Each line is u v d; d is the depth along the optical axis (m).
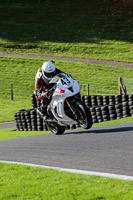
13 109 104.62
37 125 58.47
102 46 190.62
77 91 31.45
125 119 46.47
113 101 59.03
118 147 25.03
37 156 25.41
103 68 152.50
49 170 20.33
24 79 145.88
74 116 32.03
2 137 46.84
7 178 19.66
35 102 78.06
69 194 15.63
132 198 14.43
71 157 23.64
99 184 16.56
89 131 36.09
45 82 33.22
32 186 17.47
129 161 20.86
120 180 16.89
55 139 33.44
